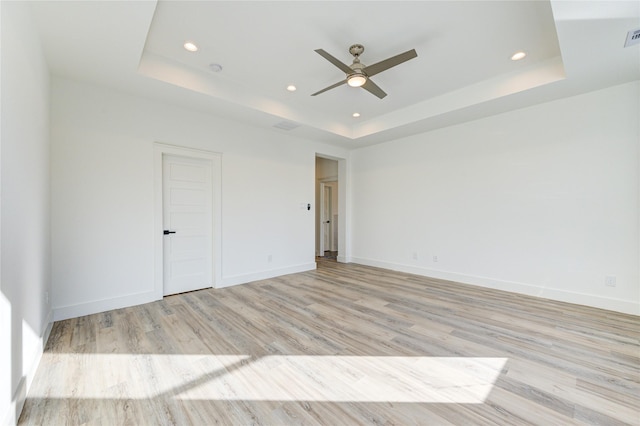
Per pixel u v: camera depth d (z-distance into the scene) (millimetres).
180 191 3832
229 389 1772
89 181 2998
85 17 2000
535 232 3672
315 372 1956
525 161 3748
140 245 3354
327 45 2748
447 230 4598
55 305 2775
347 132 5176
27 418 1506
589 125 3262
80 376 1890
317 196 7629
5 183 1397
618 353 2186
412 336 2508
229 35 2590
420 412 1562
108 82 2975
